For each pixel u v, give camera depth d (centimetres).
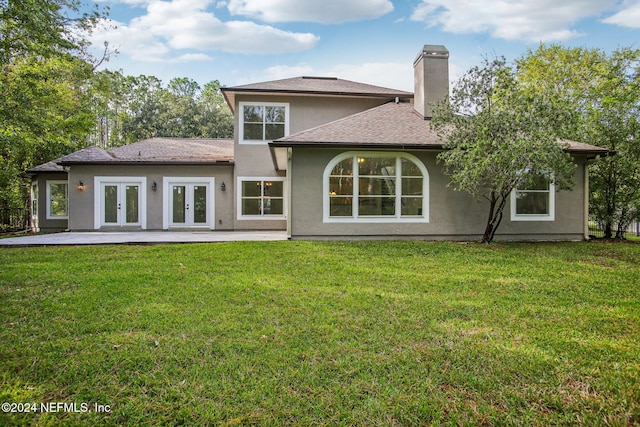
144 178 1535
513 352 343
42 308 465
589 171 1258
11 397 264
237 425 237
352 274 671
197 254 852
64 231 1549
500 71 969
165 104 3622
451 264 765
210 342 361
